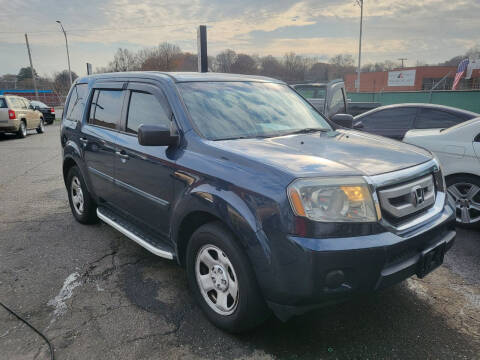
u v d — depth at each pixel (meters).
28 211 5.79
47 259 4.11
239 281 2.58
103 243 4.53
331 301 2.34
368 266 2.30
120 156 3.80
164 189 3.21
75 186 5.14
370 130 7.38
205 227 2.79
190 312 3.11
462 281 3.56
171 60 71.69
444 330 2.84
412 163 2.79
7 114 15.95
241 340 2.75
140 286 3.53
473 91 21.08
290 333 2.82
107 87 4.34
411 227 2.55
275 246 2.32
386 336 2.78
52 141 15.73
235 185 2.55
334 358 2.56
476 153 4.64
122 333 2.85
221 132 3.17
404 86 52.03
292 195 2.29
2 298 3.33
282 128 3.49
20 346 2.71
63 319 3.03
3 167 9.55
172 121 3.26
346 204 2.31
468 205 4.78
